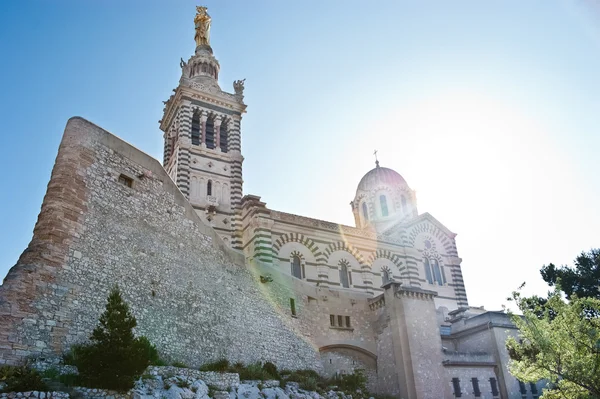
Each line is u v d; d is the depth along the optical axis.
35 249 24.41
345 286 60.25
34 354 22.38
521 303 36.06
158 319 29.77
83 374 21.44
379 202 79.25
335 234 61.69
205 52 78.81
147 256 30.55
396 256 66.00
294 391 34.53
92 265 26.72
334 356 46.41
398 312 47.31
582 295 58.06
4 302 22.16
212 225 60.91
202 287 34.22
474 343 53.22
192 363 31.02
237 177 66.12
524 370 35.19
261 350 37.81
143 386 23.67
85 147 28.66
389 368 46.84
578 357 33.16
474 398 46.91
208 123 70.19
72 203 26.78
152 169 33.22
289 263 57.09
